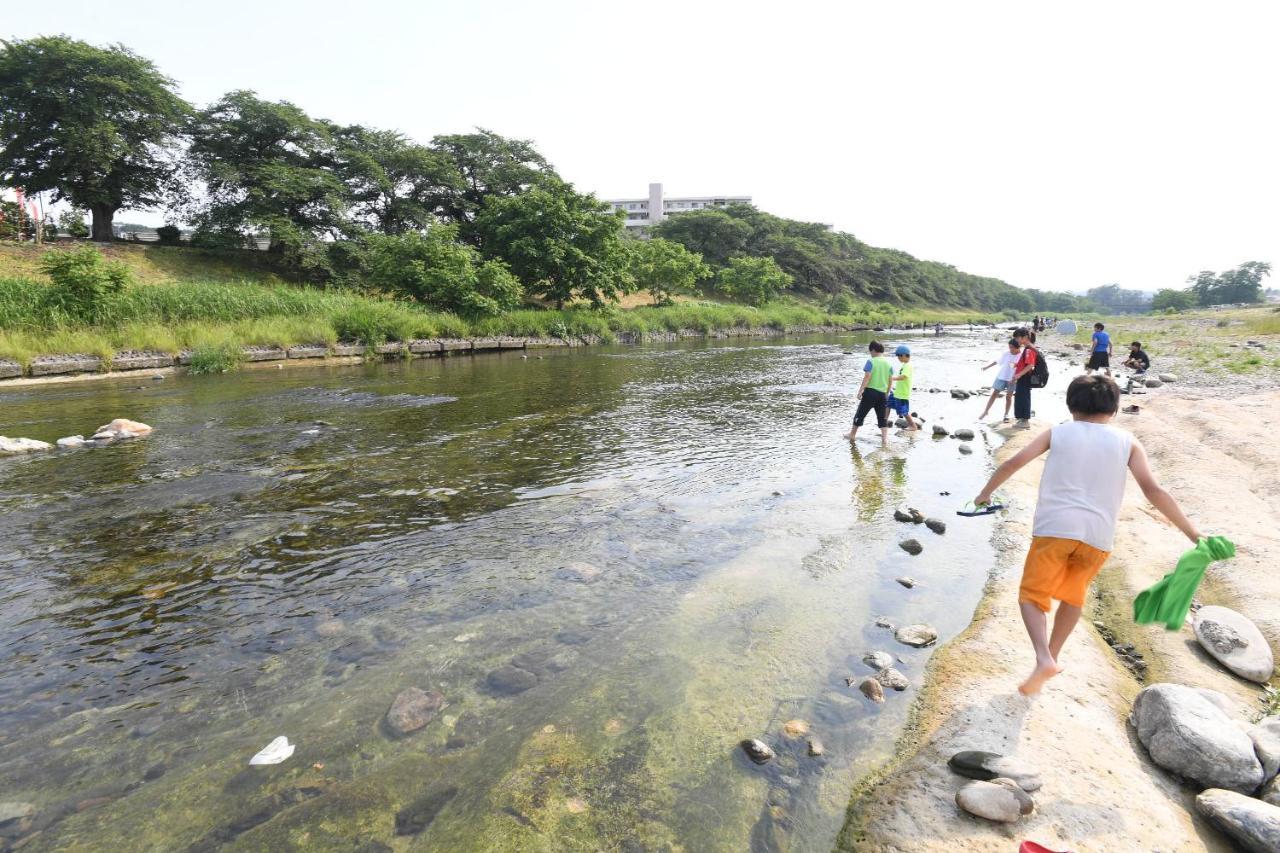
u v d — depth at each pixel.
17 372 15.39
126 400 12.99
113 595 4.66
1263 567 4.77
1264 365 19.58
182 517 6.27
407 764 2.98
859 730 3.26
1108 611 4.59
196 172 37.66
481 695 3.52
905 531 6.12
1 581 4.85
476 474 7.96
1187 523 2.98
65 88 31.22
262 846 2.50
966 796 2.63
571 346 30.97
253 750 3.07
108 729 3.20
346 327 22.83
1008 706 3.30
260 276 37.44
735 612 4.50
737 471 8.25
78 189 33.25
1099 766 2.87
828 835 2.60
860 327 59.59
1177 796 2.76
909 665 3.87
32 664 3.76
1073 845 2.41
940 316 89.12
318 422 11.02
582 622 4.34
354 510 6.57
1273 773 2.81
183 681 3.62
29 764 2.94
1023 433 10.79
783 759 3.05
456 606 4.55
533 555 5.48
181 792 2.79
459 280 28.41
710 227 75.69
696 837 2.58
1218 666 3.78
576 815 2.69
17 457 8.45
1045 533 3.22
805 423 11.62
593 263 36.00
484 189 49.69
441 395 14.39
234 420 11.12
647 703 3.47
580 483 7.63
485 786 2.85
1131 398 13.73
